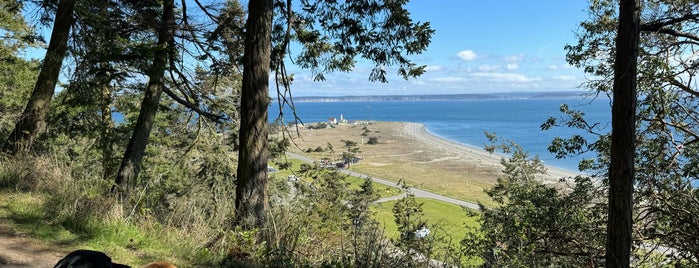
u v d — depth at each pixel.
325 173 21.06
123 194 7.76
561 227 10.99
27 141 9.45
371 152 116.56
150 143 18.80
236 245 5.96
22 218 5.67
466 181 72.00
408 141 145.00
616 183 7.21
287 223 6.75
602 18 10.70
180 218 6.61
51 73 10.40
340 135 164.75
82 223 5.55
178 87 14.15
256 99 8.12
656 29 9.47
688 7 9.41
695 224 9.37
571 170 74.88
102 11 10.83
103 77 11.05
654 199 9.95
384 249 5.89
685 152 9.66
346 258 5.68
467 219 30.84
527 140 123.69
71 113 12.81
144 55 10.34
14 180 7.10
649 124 9.93
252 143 8.01
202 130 17.53
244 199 7.69
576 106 10.90
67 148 15.41
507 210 12.38
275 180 16.94
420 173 81.06
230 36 13.18
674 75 9.12
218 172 17.69
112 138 14.09
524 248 10.66
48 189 7.02
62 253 4.85
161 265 2.32
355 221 6.91
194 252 5.42
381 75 11.67
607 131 10.72
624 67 6.98
